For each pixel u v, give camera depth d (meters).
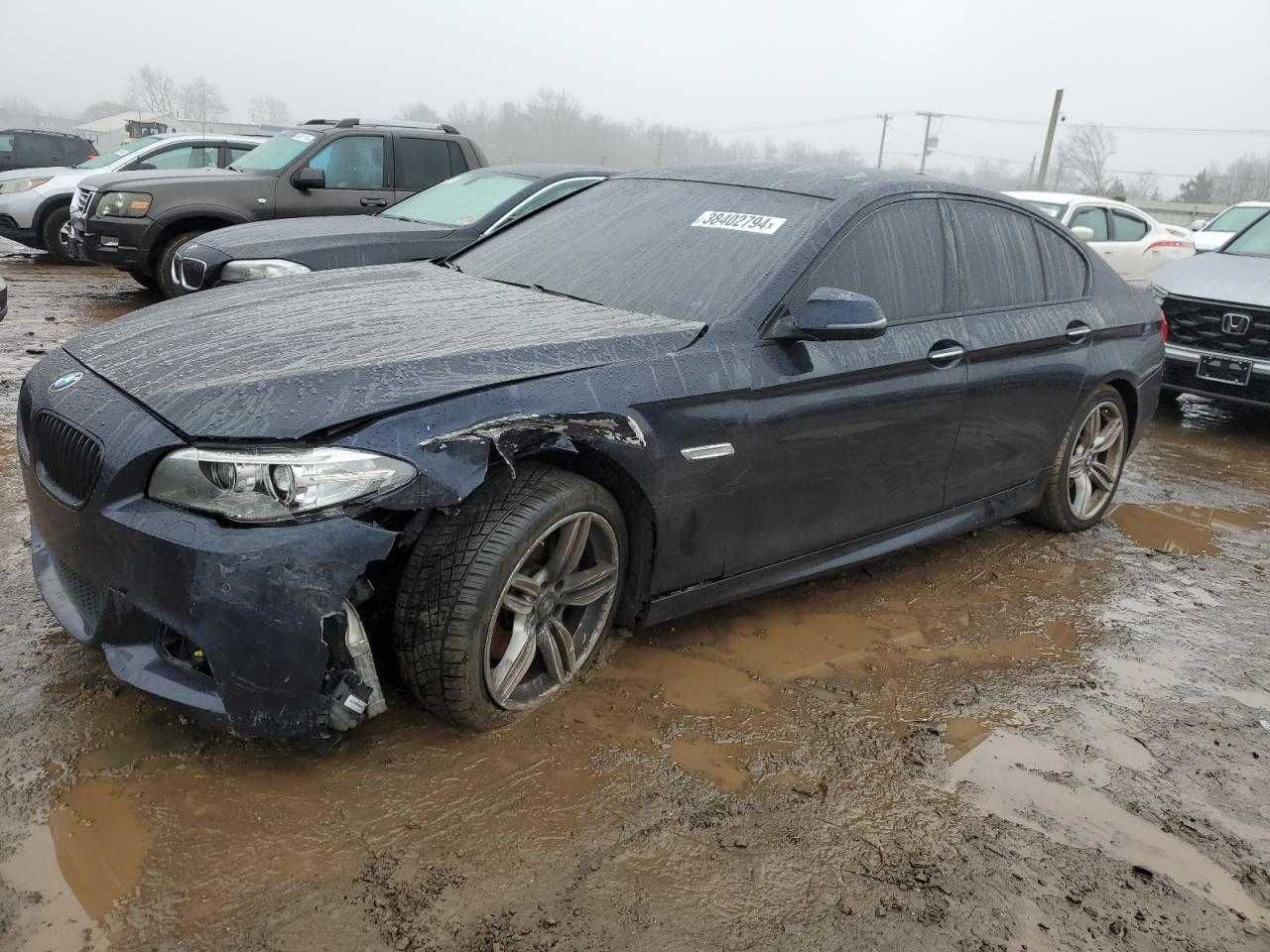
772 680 3.19
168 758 2.50
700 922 2.15
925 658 3.45
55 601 2.69
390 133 9.38
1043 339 4.12
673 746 2.77
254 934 2.01
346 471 2.25
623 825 2.43
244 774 2.46
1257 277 7.03
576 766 2.63
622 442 2.68
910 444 3.60
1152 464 6.32
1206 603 4.16
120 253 8.89
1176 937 2.25
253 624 2.21
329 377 2.42
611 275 3.46
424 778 2.51
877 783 2.70
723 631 3.49
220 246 6.52
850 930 2.17
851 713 3.04
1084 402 4.48
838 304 2.99
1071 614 3.94
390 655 2.66
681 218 3.64
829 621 3.67
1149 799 2.75
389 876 2.19
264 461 2.22
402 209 7.71
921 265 3.67
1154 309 5.00
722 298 3.17
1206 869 2.49
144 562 2.28
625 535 2.88
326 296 3.28
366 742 2.63
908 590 4.02
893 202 3.61
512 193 7.30
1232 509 5.50
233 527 2.23
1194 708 3.28
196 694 2.33
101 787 2.38
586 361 2.72
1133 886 2.40
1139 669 3.52
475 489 2.54
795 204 3.52
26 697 2.71
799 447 3.19
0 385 6.21
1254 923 2.32
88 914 2.02
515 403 2.50
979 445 3.95
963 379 3.72
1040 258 4.30
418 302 3.19
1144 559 4.60
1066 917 2.27
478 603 2.47
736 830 2.46
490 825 2.38
